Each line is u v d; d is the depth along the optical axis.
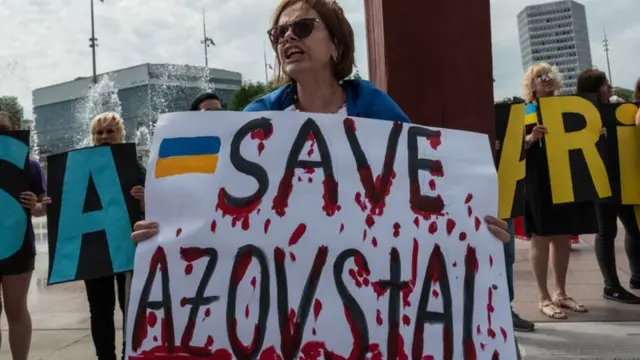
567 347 3.47
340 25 1.66
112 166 2.86
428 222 1.49
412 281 1.45
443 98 2.20
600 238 4.61
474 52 2.21
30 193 3.07
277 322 1.38
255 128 1.49
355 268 1.43
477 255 1.51
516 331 3.80
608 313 4.18
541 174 4.02
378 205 1.48
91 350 3.90
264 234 1.43
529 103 4.11
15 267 3.04
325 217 1.45
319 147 1.49
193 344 1.37
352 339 1.39
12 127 3.22
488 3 2.22
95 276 2.76
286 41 1.63
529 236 4.31
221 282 1.40
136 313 1.40
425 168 1.53
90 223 2.82
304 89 1.69
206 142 1.48
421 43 2.19
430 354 1.41
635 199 4.38
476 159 1.58
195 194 1.45
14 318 3.11
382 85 2.27
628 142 4.39
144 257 1.42
